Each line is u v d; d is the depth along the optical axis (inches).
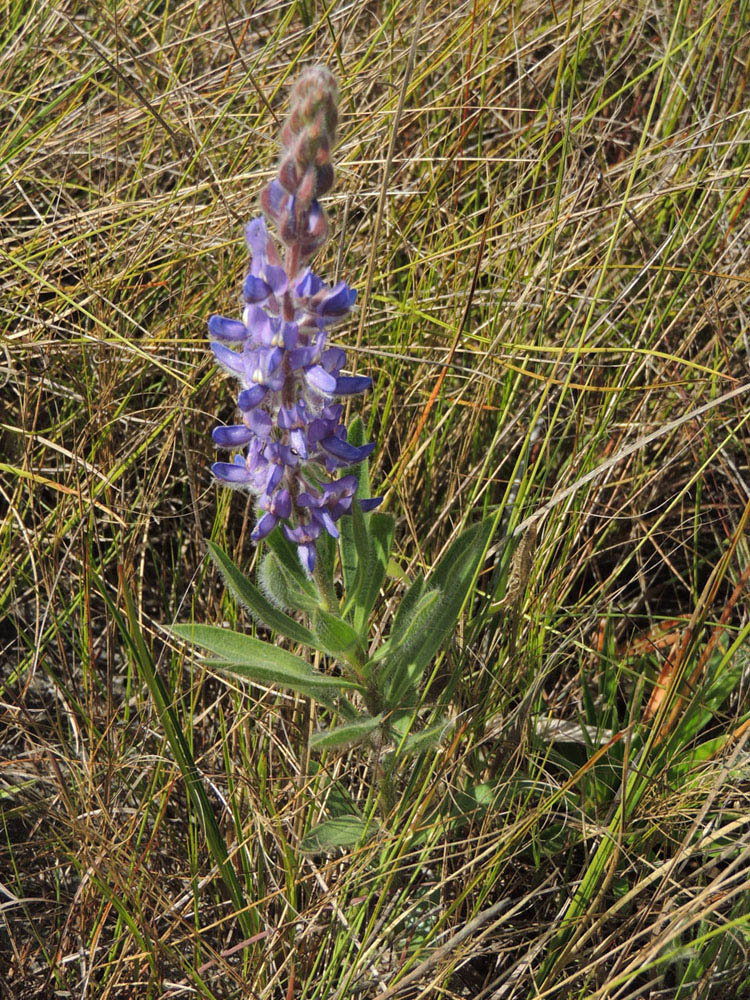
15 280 27.5
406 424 26.9
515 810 23.3
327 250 27.8
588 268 25.8
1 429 27.5
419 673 22.6
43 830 24.1
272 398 20.6
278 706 23.7
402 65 29.3
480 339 25.7
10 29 30.2
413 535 25.1
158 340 26.1
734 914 22.1
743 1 28.8
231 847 23.6
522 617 24.7
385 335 27.5
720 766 23.3
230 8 30.5
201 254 26.8
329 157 20.1
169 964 22.5
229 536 26.6
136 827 23.3
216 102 29.2
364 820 23.0
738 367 26.7
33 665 24.6
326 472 22.0
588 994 22.0
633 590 26.7
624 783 21.9
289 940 22.1
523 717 23.6
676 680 23.0
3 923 23.4
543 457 26.7
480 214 28.7
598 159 28.5
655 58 29.5
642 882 21.5
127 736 24.5
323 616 21.4
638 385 27.3
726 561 23.1
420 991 22.1
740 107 28.6
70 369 26.9
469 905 23.0
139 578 25.9
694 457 26.8
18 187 27.8
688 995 22.0
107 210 27.2
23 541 26.1
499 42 29.0
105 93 30.0
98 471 25.6
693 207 27.6
